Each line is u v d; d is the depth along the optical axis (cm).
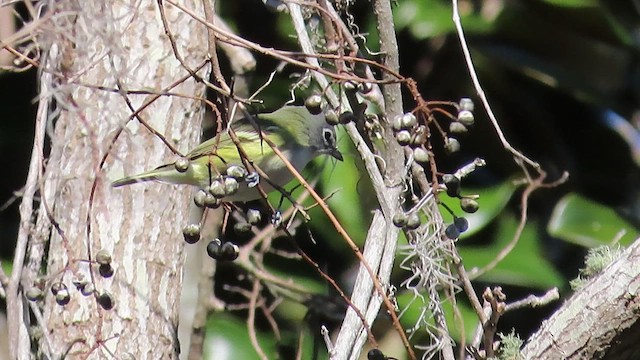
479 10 1258
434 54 1250
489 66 1256
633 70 1291
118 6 798
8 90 1244
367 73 692
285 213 954
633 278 638
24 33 571
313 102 630
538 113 1295
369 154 679
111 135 764
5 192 1221
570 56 1281
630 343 645
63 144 750
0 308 1066
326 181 1107
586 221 1184
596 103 1269
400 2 1221
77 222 767
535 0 1253
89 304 749
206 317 988
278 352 1016
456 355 922
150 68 797
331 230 1120
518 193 1232
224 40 614
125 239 772
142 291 766
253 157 819
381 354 618
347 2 760
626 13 1298
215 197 615
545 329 668
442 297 962
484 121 1252
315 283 1143
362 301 668
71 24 587
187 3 825
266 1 799
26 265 732
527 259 1150
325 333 679
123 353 745
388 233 670
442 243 670
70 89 607
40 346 752
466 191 1201
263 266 1082
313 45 757
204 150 783
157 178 762
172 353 776
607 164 1306
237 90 912
